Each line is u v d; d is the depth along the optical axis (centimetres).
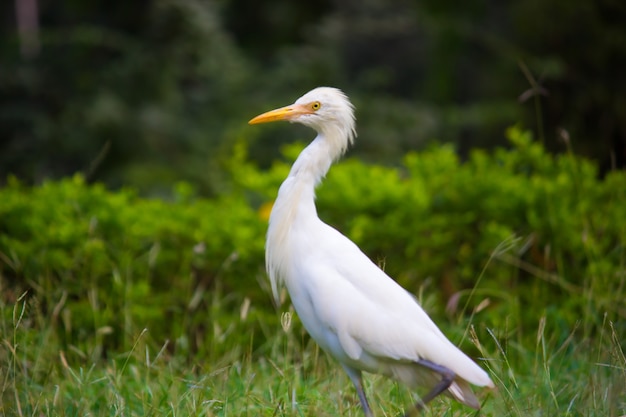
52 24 2738
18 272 1046
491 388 720
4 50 2442
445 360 720
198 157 2181
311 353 1000
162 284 1120
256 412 830
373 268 765
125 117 2164
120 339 1056
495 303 1109
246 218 1124
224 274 1104
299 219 790
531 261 1145
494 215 1138
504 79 2175
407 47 2873
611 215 1122
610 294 1031
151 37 2316
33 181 2130
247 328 1074
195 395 851
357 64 2911
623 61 2012
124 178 2080
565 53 2056
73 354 1012
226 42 2338
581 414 799
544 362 854
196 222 1133
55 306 1030
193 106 2312
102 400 875
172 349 1076
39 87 2330
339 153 829
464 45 2355
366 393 878
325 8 2639
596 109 2005
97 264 1062
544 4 2031
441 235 1107
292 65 2361
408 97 2845
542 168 1205
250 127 2175
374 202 1122
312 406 823
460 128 2322
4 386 793
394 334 727
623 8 2005
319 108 817
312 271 759
